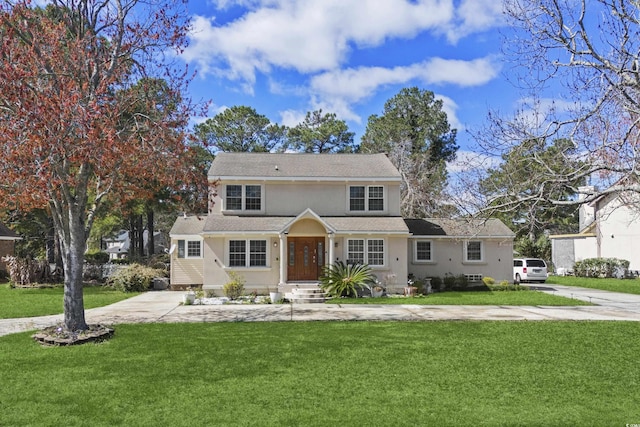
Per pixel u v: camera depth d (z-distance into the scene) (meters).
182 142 14.45
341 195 26.88
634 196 12.80
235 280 24.34
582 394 8.38
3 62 11.59
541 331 14.20
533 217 11.98
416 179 41.47
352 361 10.59
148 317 17.25
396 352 11.46
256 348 11.88
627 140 10.78
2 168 11.12
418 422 7.06
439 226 29.53
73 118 11.29
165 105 14.98
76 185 13.39
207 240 24.81
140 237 57.31
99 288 29.92
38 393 8.41
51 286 29.67
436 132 49.09
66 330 13.16
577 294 26.05
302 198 26.64
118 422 7.07
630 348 11.95
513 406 7.77
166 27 14.82
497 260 29.05
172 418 7.20
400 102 50.50
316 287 24.38
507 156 12.21
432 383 8.98
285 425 6.92
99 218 34.03
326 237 25.56
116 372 9.72
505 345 12.25
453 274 28.80
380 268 25.44
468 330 14.38
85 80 13.67
